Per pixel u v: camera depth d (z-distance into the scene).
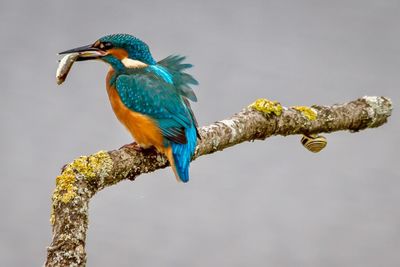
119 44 10.27
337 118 10.86
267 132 10.31
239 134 10.00
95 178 7.91
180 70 10.58
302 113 10.58
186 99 10.14
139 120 9.50
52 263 6.82
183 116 9.52
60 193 7.43
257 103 10.39
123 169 8.59
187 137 9.41
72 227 7.14
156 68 10.31
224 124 9.92
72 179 7.64
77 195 7.44
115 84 9.98
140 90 9.69
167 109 9.50
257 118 10.16
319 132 10.91
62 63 9.99
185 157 9.36
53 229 7.20
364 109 11.20
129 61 10.30
